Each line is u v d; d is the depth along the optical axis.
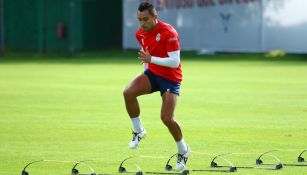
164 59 33.06
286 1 113.06
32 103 61.94
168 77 33.69
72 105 60.50
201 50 128.75
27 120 51.81
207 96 66.50
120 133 46.00
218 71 95.00
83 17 148.38
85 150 40.25
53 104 61.25
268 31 116.62
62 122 50.75
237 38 121.62
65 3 148.00
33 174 34.00
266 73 90.69
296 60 112.00
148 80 34.09
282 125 48.66
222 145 41.47
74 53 142.12
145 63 34.06
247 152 39.12
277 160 35.91
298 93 68.12
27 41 153.38
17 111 56.75
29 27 152.88
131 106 34.34
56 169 35.06
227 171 33.88
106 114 54.88
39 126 48.97
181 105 59.97
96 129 47.66
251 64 106.50
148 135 45.31
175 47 33.22
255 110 56.47
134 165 35.88
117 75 91.50
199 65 106.25
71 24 138.50
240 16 120.69
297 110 56.16
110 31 150.25
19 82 82.56
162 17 136.12
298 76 86.00
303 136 44.16
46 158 37.97
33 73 95.81
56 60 125.38
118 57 130.38
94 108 58.41
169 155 38.78
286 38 113.69
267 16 116.50
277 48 115.75
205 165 35.69
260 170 34.03
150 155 38.81
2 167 35.69
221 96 66.44
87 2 148.25
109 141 43.09
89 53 142.88
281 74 89.00
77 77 88.88
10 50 152.00
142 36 34.06
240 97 65.50
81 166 35.72
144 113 55.50
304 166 34.94
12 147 41.28
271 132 45.81
